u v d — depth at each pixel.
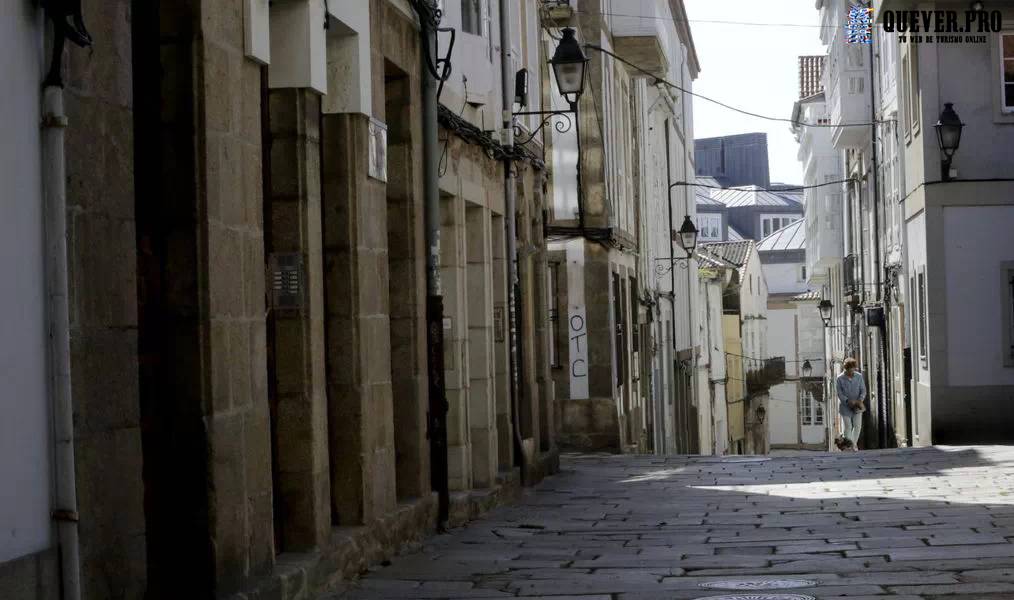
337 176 14.70
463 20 21.67
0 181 8.04
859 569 13.25
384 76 17.14
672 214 62.22
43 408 8.44
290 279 12.97
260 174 11.75
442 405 18.03
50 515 8.48
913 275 39.91
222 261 10.84
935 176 36.44
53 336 8.52
